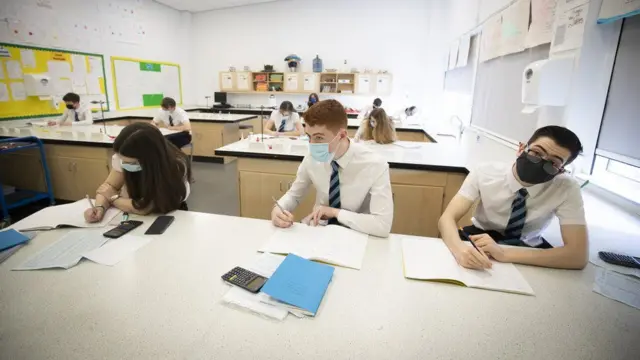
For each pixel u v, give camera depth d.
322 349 0.69
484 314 0.80
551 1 1.85
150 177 1.34
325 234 1.20
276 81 6.34
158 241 1.14
